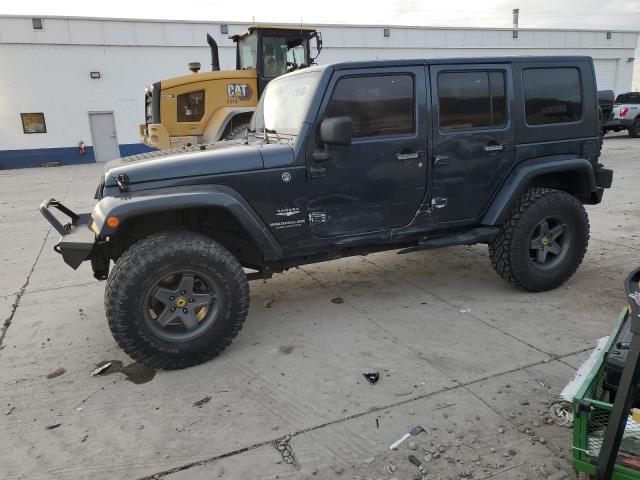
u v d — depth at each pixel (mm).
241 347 3807
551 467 2484
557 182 4801
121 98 21141
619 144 17406
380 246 4227
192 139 10195
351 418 2910
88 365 3643
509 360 3465
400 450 2639
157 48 21125
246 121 10031
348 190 3846
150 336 3355
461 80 4051
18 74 19719
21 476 2564
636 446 2152
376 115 3842
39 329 4262
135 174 3404
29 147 20438
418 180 4027
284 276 5316
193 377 3420
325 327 4090
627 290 2285
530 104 4340
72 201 10508
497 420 2842
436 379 3268
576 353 3521
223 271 3469
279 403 3084
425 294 4688
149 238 3402
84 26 20031
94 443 2789
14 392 3322
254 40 10023
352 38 23906
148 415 3018
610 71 30500
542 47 28141
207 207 3480
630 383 1972
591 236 6379
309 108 3670
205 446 2727
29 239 7367
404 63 3859
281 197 3674
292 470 2529
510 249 4328
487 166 4227
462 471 2480
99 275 3961
